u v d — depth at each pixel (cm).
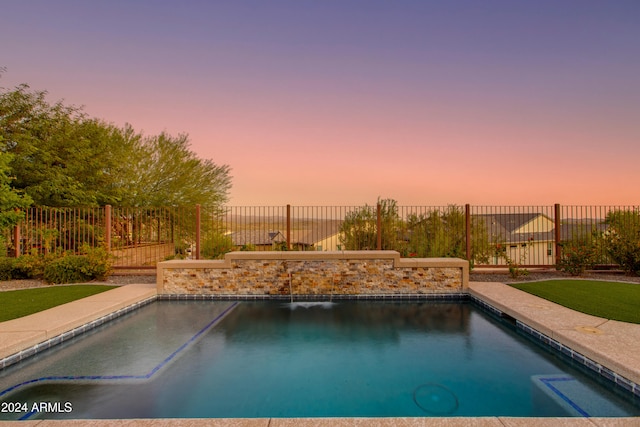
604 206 1070
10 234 1093
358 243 1127
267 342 539
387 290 827
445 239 1120
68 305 642
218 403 354
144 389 385
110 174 1752
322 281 827
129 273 1062
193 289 830
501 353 490
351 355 488
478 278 946
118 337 558
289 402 358
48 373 421
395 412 338
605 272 1027
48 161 1471
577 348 430
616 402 350
